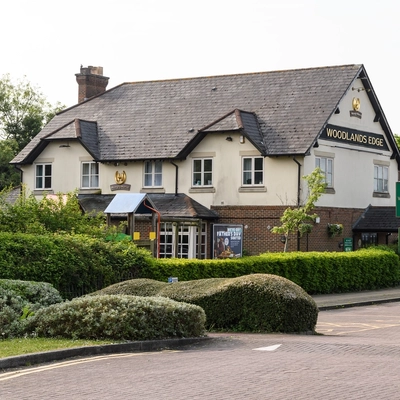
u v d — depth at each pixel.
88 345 14.73
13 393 10.59
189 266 27.47
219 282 20.61
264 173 40.66
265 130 41.59
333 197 42.06
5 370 12.56
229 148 41.53
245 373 12.27
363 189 44.69
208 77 47.84
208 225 41.56
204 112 44.94
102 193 44.53
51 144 45.91
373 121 45.81
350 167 43.62
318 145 40.88
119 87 50.12
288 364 13.23
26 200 28.22
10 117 68.00
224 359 13.95
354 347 15.66
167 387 11.06
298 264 32.50
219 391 10.77
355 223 43.84
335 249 42.03
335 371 12.48
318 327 21.98
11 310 16.47
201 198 42.19
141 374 12.16
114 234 28.62
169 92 47.94
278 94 44.03
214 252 31.30
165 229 40.06
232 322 20.03
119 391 10.76
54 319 16.16
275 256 31.72
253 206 40.78
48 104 69.38
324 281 34.00
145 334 16.00
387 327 21.94
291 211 37.31
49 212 28.11
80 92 52.19
